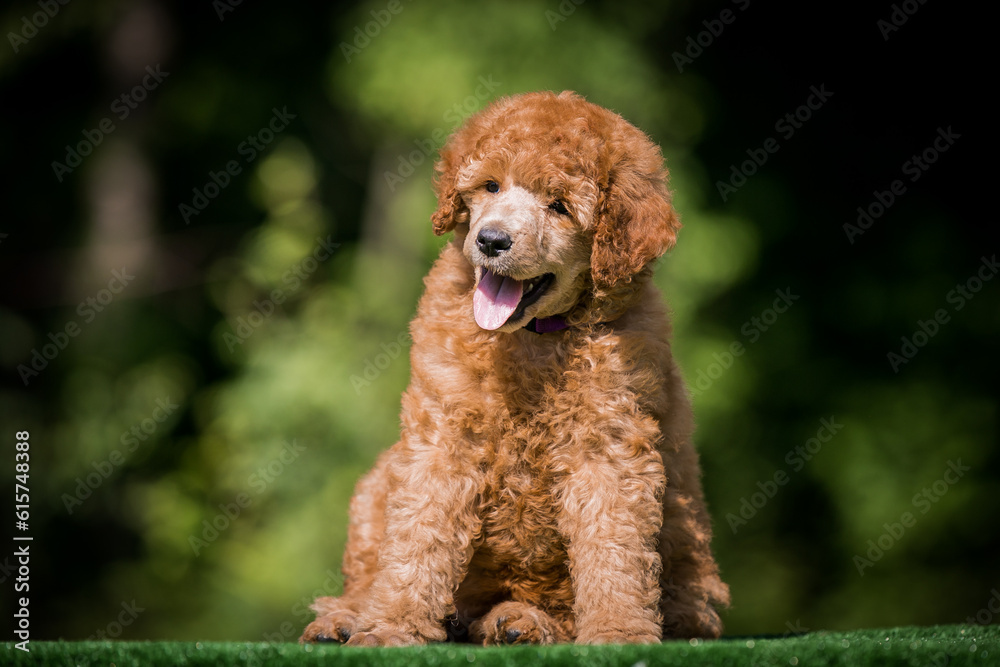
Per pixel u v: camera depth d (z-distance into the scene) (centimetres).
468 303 584
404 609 543
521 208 565
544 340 580
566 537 573
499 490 571
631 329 578
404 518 554
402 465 563
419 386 574
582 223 568
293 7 1694
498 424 565
